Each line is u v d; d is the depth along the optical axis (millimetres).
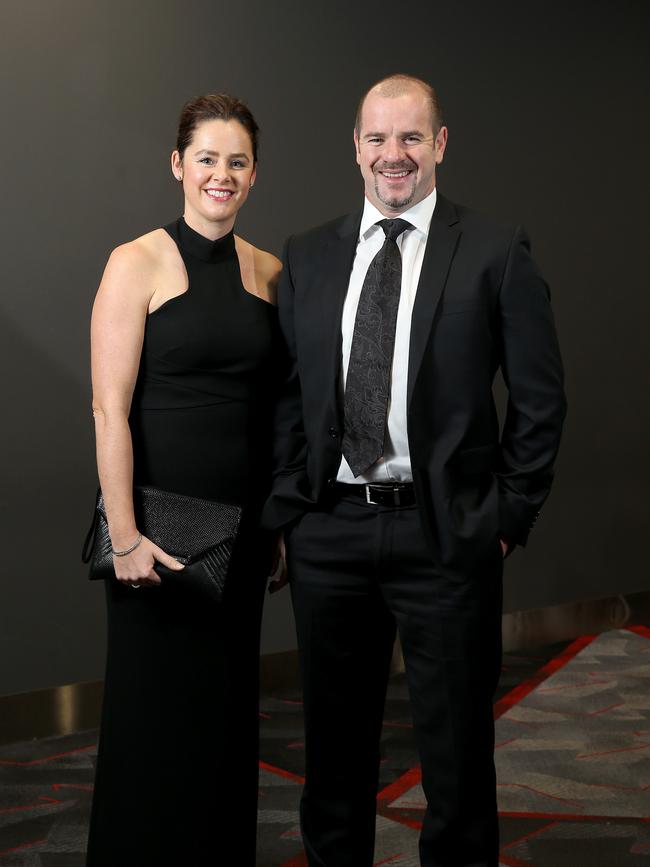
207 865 2385
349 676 2352
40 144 3678
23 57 3619
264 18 4094
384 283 2242
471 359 2197
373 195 2281
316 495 2291
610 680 4406
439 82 4539
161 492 2271
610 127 5020
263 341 2381
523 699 4152
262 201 4176
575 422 5047
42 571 3793
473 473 2225
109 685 2371
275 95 4152
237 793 2432
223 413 2336
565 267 4949
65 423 3812
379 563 2248
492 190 4719
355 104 4344
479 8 4617
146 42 3846
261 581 2459
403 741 3695
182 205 3980
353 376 2238
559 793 3234
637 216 5141
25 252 3689
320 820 2396
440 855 2277
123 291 2256
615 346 5133
